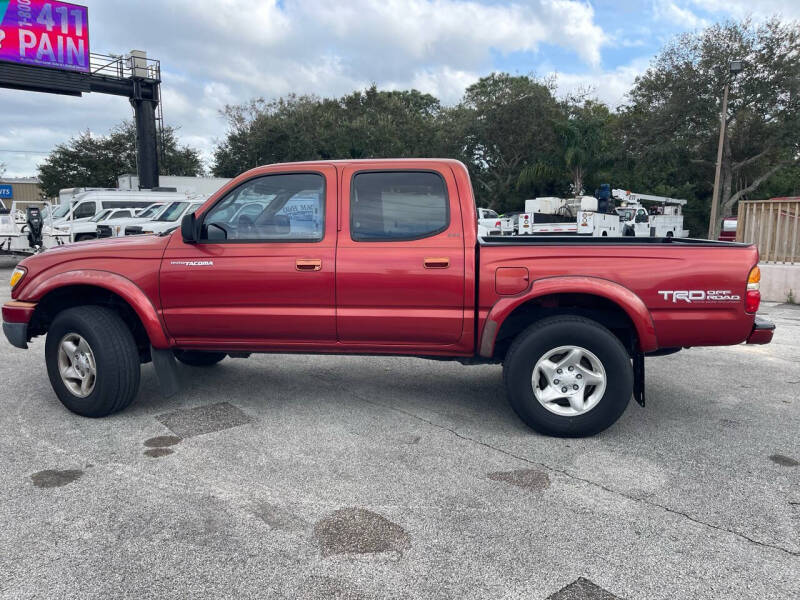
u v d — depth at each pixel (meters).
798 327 8.36
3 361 6.14
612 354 3.86
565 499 3.16
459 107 43.31
